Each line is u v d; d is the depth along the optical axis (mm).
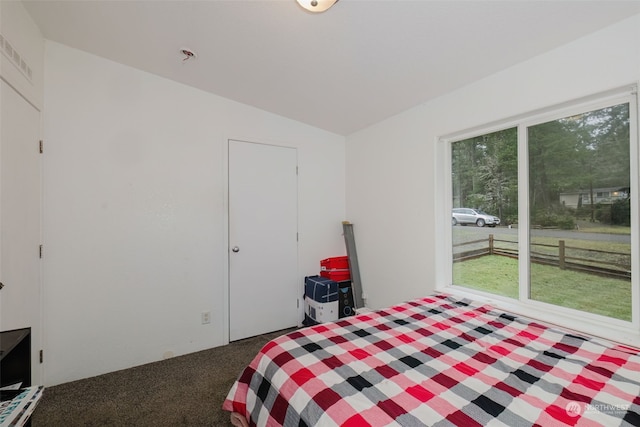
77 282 2201
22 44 1762
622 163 1580
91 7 1748
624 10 1402
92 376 2242
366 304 3229
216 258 2760
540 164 1920
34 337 1940
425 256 2541
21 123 1759
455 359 1324
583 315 1738
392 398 1045
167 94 2547
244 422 1428
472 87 2156
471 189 2350
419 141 2584
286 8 1620
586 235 1727
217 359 2504
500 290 2178
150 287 2469
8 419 996
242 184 2900
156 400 1940
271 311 3066
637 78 1423
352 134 3451
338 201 3521
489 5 1444
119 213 2352
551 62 1730
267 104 2895
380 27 1691
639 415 945
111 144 2326
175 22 1834
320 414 990
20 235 1735
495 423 919
